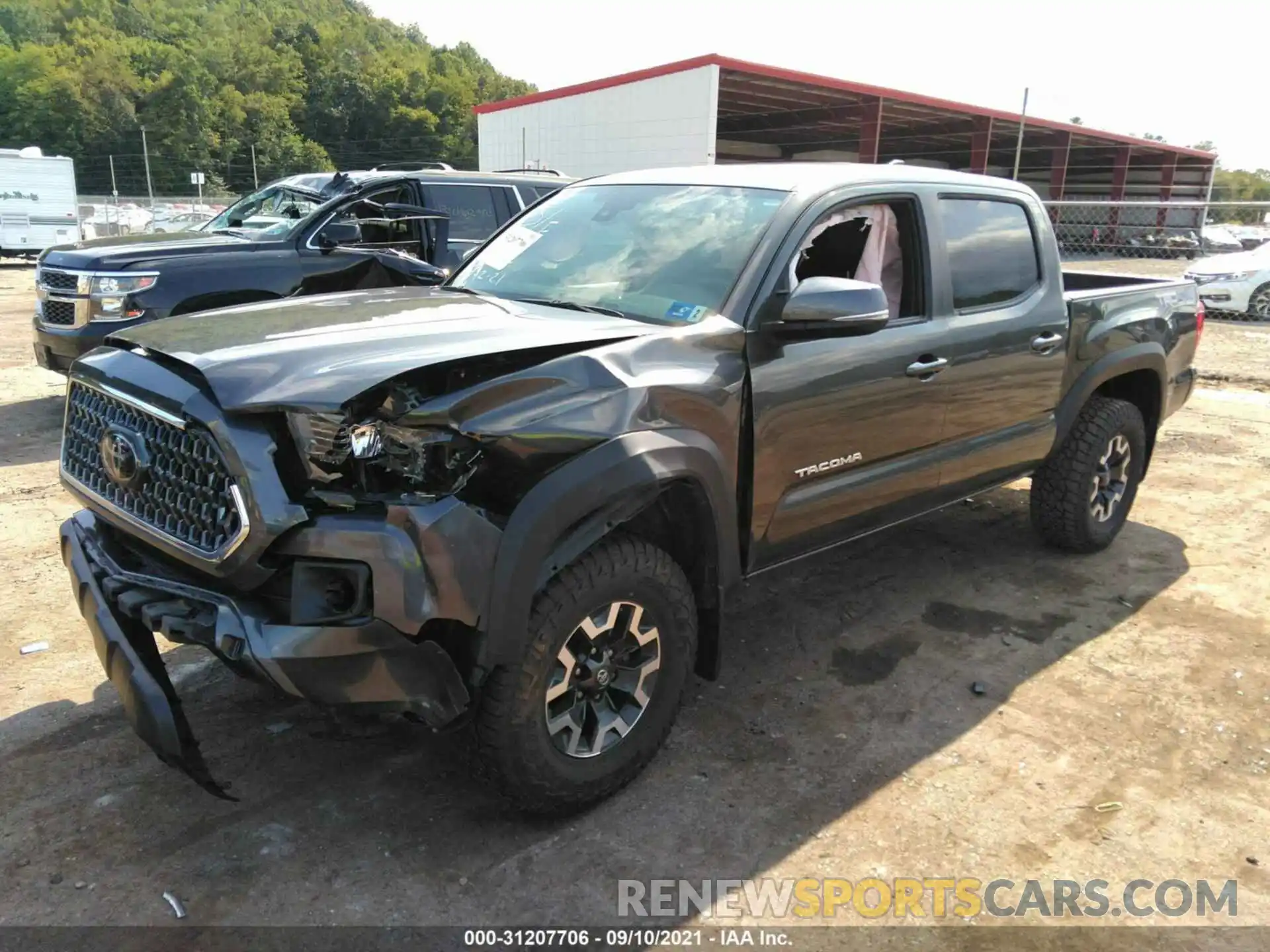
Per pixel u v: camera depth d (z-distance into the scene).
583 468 2.55
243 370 2.39
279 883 2.57
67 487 2.93
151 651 2.49
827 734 3.36
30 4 110.25
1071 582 4.74
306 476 2.34
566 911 2.50
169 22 119.62
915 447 3.80
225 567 2.32
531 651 2.57
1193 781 3.13
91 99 83.94
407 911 2.48
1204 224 20.84
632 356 2.79
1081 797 3.03
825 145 37.38
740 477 3.15
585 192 4.16
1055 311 4.40
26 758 3.09
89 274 6.52
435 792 2.98
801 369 3.23
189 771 2.40
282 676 2.22
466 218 8.05
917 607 4.43
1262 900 2.59
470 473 2.43
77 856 2.65
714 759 3.19
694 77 25.67
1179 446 7.45
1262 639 4.14
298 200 8.00
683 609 2.97
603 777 2.84
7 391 8.62
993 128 37.47
